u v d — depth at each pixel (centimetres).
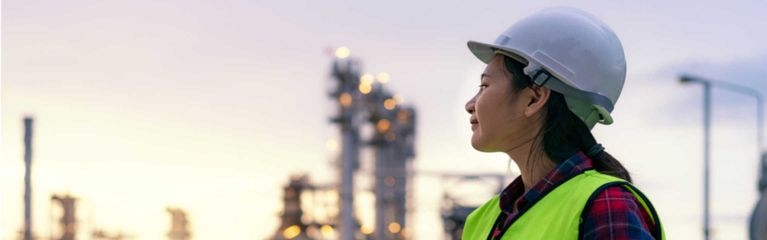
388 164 6216
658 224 342
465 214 3581
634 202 338
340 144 5119
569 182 346
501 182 4650
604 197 336
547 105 359
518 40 363
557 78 357
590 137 360
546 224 341
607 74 362
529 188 363
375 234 5612
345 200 4947
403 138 6212
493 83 365
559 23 362
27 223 3297
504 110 362
